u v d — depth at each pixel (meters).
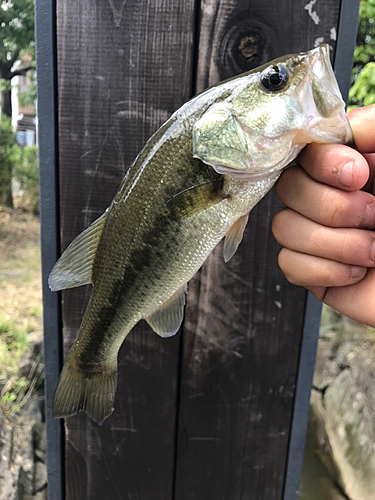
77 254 0.25
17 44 1.92
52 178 0.29
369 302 0.23
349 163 0.19
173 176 0.22
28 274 1.15
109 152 0.29
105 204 0.29
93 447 0.33
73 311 0.31
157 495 0.33
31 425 0.52
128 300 0.24
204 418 0.33
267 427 0.33
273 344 0.32
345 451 0.55
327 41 0.28
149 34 0.28
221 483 0.33
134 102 0.28
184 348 0.32
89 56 0.28
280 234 0.22
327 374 0.68
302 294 0.31
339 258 0.21
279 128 0.21
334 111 0.20
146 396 0.32
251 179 0.22
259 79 0.21
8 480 0.44
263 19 0.27
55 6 0.27
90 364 0.26
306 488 0.54
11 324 0.77
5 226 1.60
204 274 0.31
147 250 0.23
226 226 0.23
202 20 0.27
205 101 0.22
